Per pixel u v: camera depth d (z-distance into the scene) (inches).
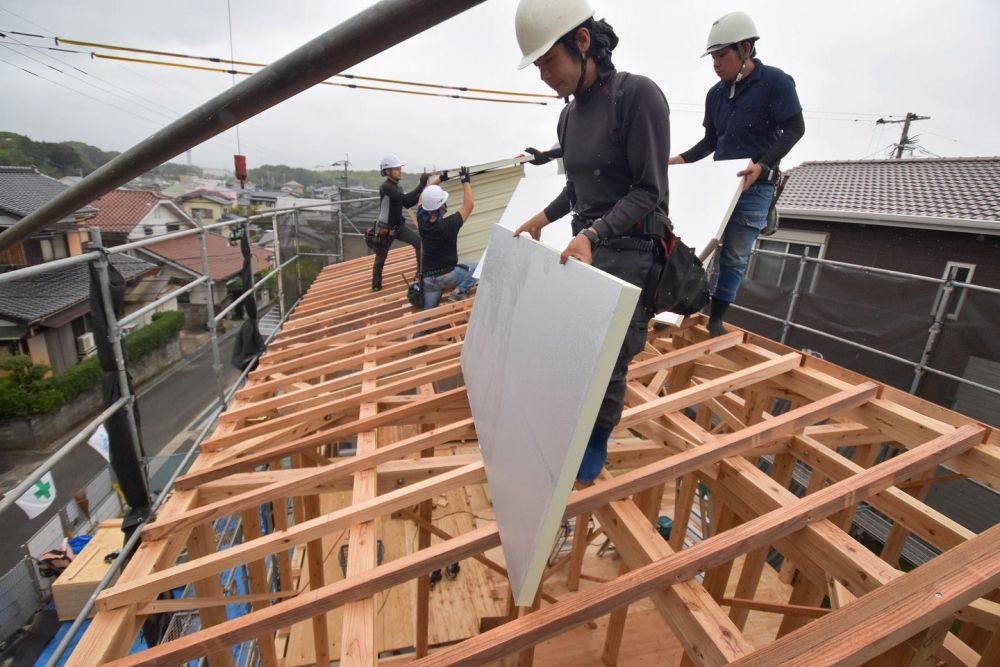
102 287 103.1
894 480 71.5
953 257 247.8
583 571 181.2
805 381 105.3
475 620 166.7
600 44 62.5
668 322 139.7
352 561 71.1
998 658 62.9
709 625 55.4
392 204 243.6
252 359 215.2
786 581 167.2
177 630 147.9
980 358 193.9
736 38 109.7
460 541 68.7
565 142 71.8
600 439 75.1
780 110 111.3
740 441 80.6
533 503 56.8
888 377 227.0
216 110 30.5
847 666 46.0
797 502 68.0
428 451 200.8
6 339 353.7
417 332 177.3
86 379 383.9
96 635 67.2
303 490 92.0
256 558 75.4
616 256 68.2
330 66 26.7
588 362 50.5
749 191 117.4
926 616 48.5
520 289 80.5
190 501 95.9
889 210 277.0
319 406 120.4
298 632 160.2
